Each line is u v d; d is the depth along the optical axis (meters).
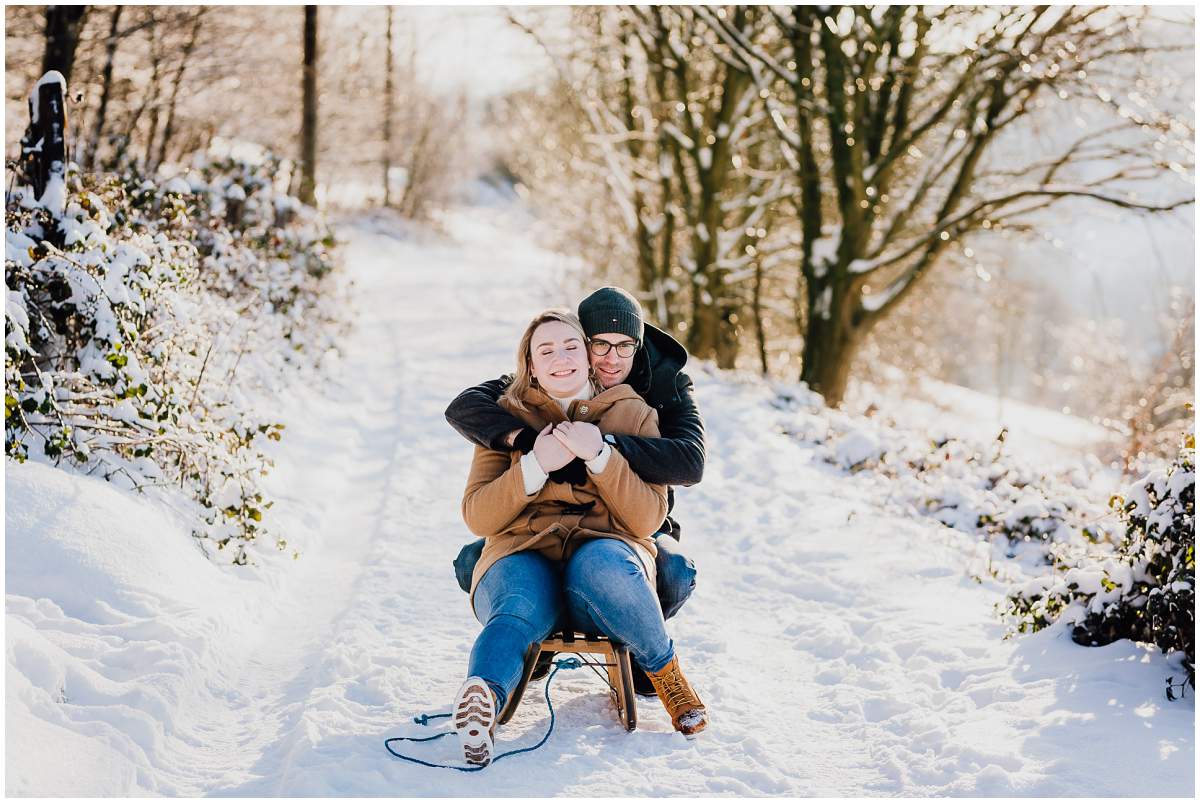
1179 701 3.36
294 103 19.94
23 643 3.14
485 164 48.78
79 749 2.88
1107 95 10.93
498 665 3.00
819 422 8.91
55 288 4.66
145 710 3.21
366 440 8.37
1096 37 11.16
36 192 4.93
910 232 13.58
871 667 4.03
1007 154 12.80
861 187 12.13
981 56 11.14
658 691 3.31
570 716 3.45
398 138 38.34
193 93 16.61
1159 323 16.41
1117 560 4.01
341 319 12.10
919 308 18.52
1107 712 3.32
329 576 5.21
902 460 7.75
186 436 4.85
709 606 4.92
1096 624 3.88
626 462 3.22
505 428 3.27
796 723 3.54
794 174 13.40
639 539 3.37
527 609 3.11
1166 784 2.86
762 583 5.27
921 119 13.37
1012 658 3.90
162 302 5.32
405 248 34.12
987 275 14.27
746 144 15.57
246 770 3.06
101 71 14.30
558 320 3.38
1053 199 11.86
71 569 3.81
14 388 4.19
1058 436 20.81
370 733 3.26
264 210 10.38
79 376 4.58
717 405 9.57
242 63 17.08
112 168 8.82
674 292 16.02
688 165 16.33
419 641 4.18
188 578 4.23
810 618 4.68
